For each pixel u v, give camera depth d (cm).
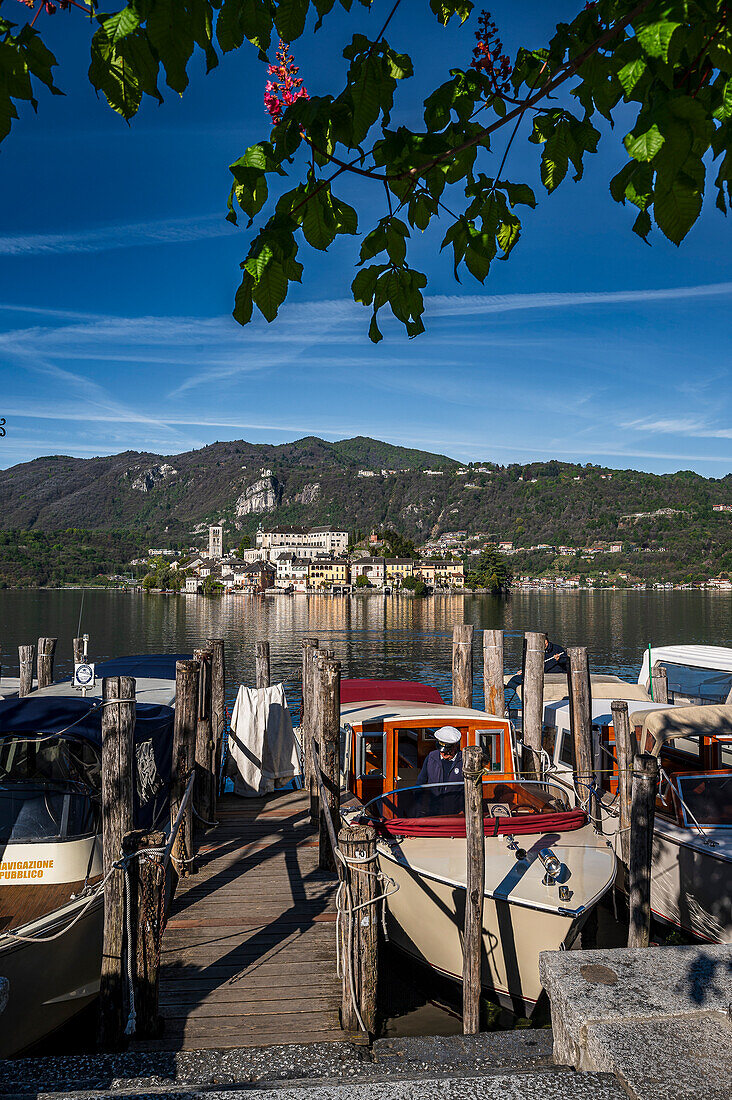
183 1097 267
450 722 951
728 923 798
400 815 821
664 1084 242
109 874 542
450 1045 462
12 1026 614
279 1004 590
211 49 202
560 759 1347
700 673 1388
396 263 266
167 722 950
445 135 260
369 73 209
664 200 173
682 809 874
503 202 274
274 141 214
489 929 693
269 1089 260
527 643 1209
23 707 784
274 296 220
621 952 326
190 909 770
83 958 673
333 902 787
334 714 877
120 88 186
